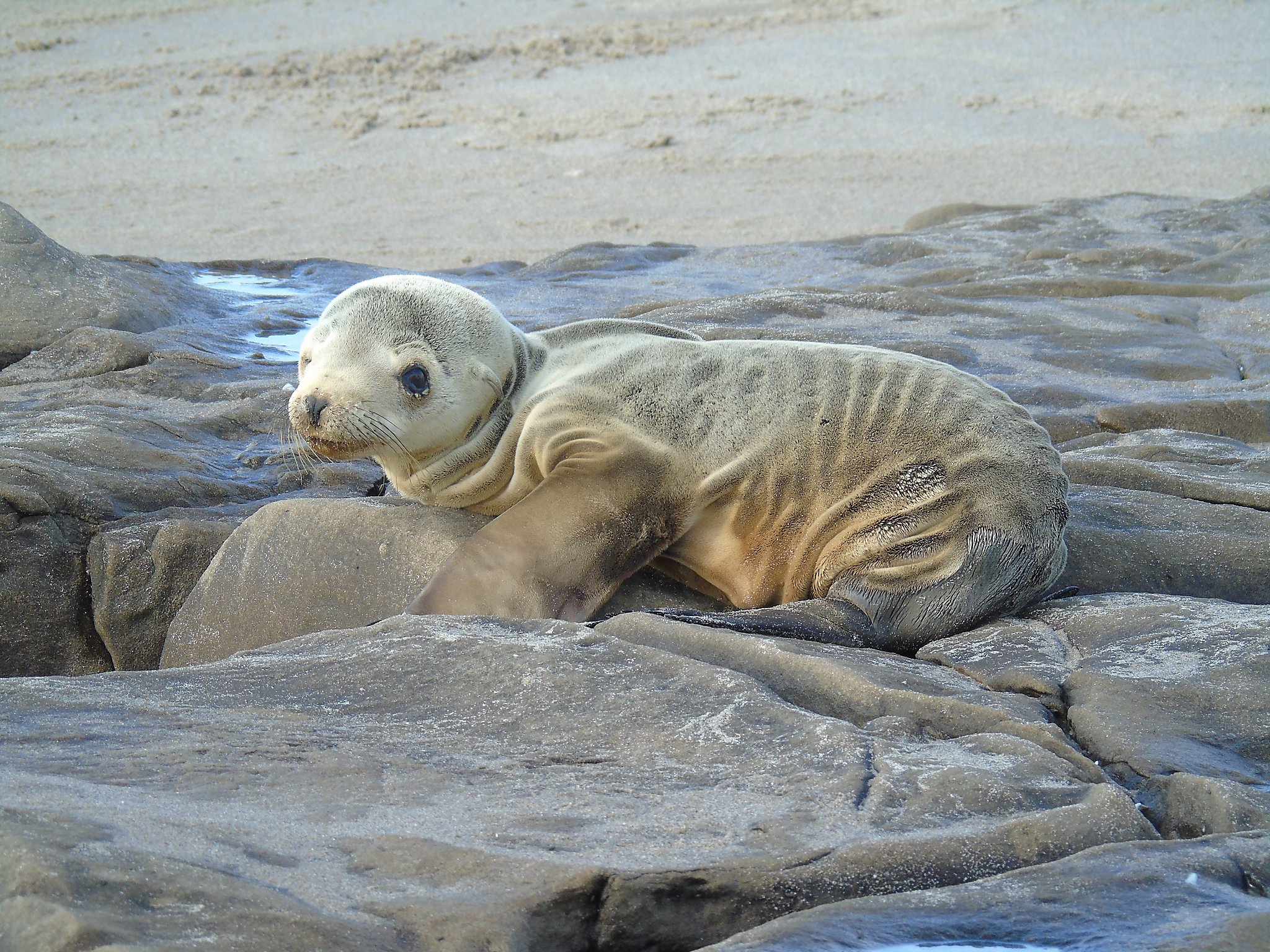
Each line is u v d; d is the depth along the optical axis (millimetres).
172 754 9117
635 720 10281
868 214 49312
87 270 30219
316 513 16297
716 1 83188
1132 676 11852
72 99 69938
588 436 15250
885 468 14867
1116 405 22797
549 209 52156
